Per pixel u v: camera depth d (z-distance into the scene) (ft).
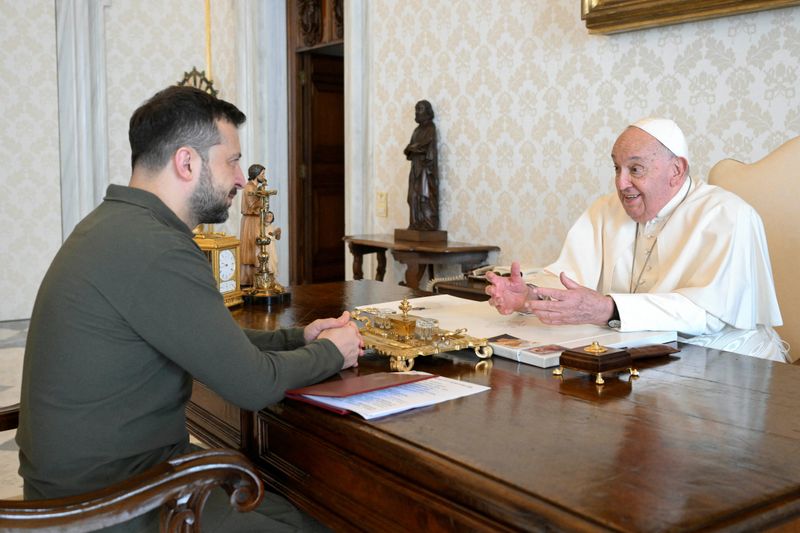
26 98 21.76
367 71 18.52
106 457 4.95
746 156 11.51
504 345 6.38
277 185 23.63
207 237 8.51
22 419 5.18
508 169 15.19
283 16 23.24
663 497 3.53
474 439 4.36
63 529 3.91
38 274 22.29
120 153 23.68
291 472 5.48
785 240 9.13
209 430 6.85
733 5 11.05
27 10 21.61
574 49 13.75
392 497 4.41
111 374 4.93
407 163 17.63
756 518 3.38
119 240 4.98
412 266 15.44
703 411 4.90
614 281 9.26
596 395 5.27
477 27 15.55
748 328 7.82
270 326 7.48
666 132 8.38
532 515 3.48
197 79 24.53
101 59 22.98
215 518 5.15
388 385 5.40
